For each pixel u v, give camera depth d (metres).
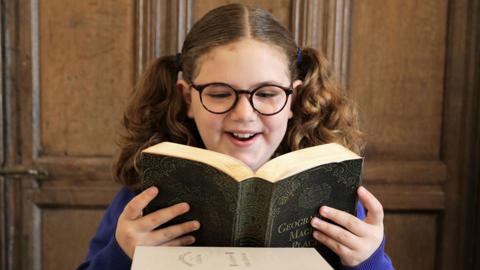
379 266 0.76
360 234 0.75
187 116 1.05
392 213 1.70
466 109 1.65
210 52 0.84
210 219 0.72
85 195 1.63
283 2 1.60
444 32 1.64
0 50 1.58
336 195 0.74
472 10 1.62
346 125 1.11
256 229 0.70
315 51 1.09
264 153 0.86
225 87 0.82
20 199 1.63
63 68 1.59
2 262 1.64
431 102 1.66
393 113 1.65
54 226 1.65
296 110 1.08
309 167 0.69
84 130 1.61
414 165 1.67
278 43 0.87
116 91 1.60
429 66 1.65
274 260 0.61
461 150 1.67
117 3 1.58
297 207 0.71
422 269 1.72
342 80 1.62
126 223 0.73
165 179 0.72
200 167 0.69
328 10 1.60
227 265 0.59
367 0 1.62
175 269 0.57
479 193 1.66
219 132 0.84
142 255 0.62
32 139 1.61
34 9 1.57
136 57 1.59
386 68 1.64
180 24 1.58
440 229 1.70
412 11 1.63
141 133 1.07
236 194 0.67
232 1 1.59
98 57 1.59
